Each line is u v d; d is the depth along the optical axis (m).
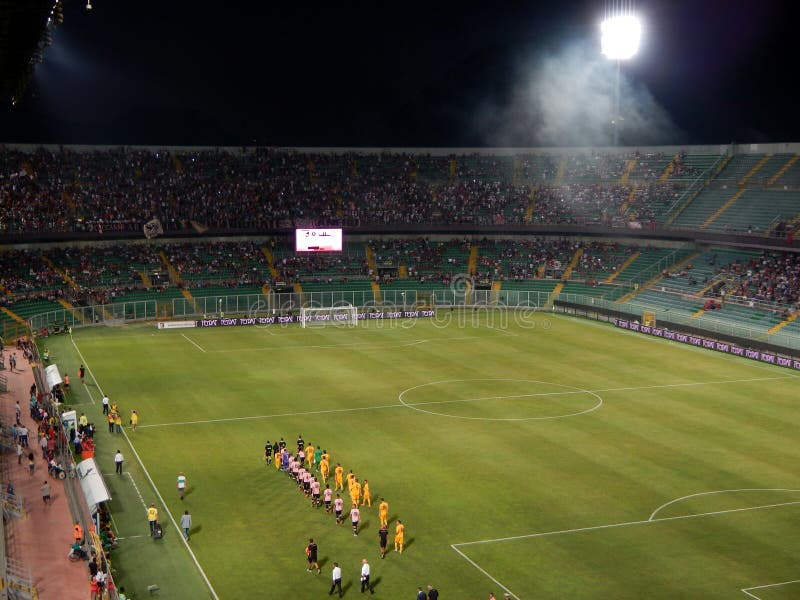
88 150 118.56
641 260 112.31
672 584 36.16
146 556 39.53
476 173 131.12
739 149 117.44
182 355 83.00
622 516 43.50
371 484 48.16
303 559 39.00
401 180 129.12
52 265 103.31
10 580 36.59
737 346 83.44
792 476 49.31
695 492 46.81
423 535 41.34
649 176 122.12
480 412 62.78
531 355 83.19
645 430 58.34
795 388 70.19
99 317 98.62
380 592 35.69
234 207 118.81
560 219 120.62
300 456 49.09
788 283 92.94
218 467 51.16
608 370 76.56
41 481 49.72
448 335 93.94
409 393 68.31
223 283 109.75
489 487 47.56
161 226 111.31
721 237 102.69
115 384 71.06
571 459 52.25
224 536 41.56
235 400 66.19
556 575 37.03
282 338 92.50
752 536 41.06
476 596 35.25
